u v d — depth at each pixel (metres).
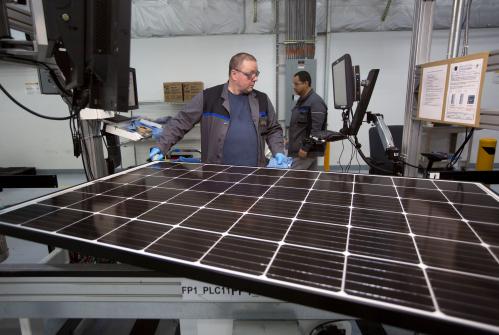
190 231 0.68
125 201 0.88
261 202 0.86
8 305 0.80
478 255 0.56
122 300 0.77
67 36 0.89
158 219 0.74
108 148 2.07
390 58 4.72
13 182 1.58
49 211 0.80
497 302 0.44
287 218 0.74
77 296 0.78
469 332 0.40
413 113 1.63
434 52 4.59
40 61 1.04
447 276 0.50
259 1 4.54
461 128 3.37
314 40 4.52
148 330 1.37
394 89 4.84
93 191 0.97
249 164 2.01
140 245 0.62
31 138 5.22
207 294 0.74
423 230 0.67
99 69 0.90
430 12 1.52
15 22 1.07
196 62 4.92
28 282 0.78
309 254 0.57
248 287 0.51
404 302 0.44
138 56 4.95
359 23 4.52
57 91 1.34
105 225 0.71
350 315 0.45
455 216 0.74
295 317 0.72
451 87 1.31
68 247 0.65
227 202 0.86
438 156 1.96
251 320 0.84
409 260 0.55
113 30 0.85
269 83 4.89
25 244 2.75
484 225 0.69
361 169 5.15
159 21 4.61
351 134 1.52
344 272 0.51
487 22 4.31
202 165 1.37
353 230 0.67
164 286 0.75
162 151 1.80
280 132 2.15
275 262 0.55
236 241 0.63
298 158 2.78
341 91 1.63
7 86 4.98
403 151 1.73
